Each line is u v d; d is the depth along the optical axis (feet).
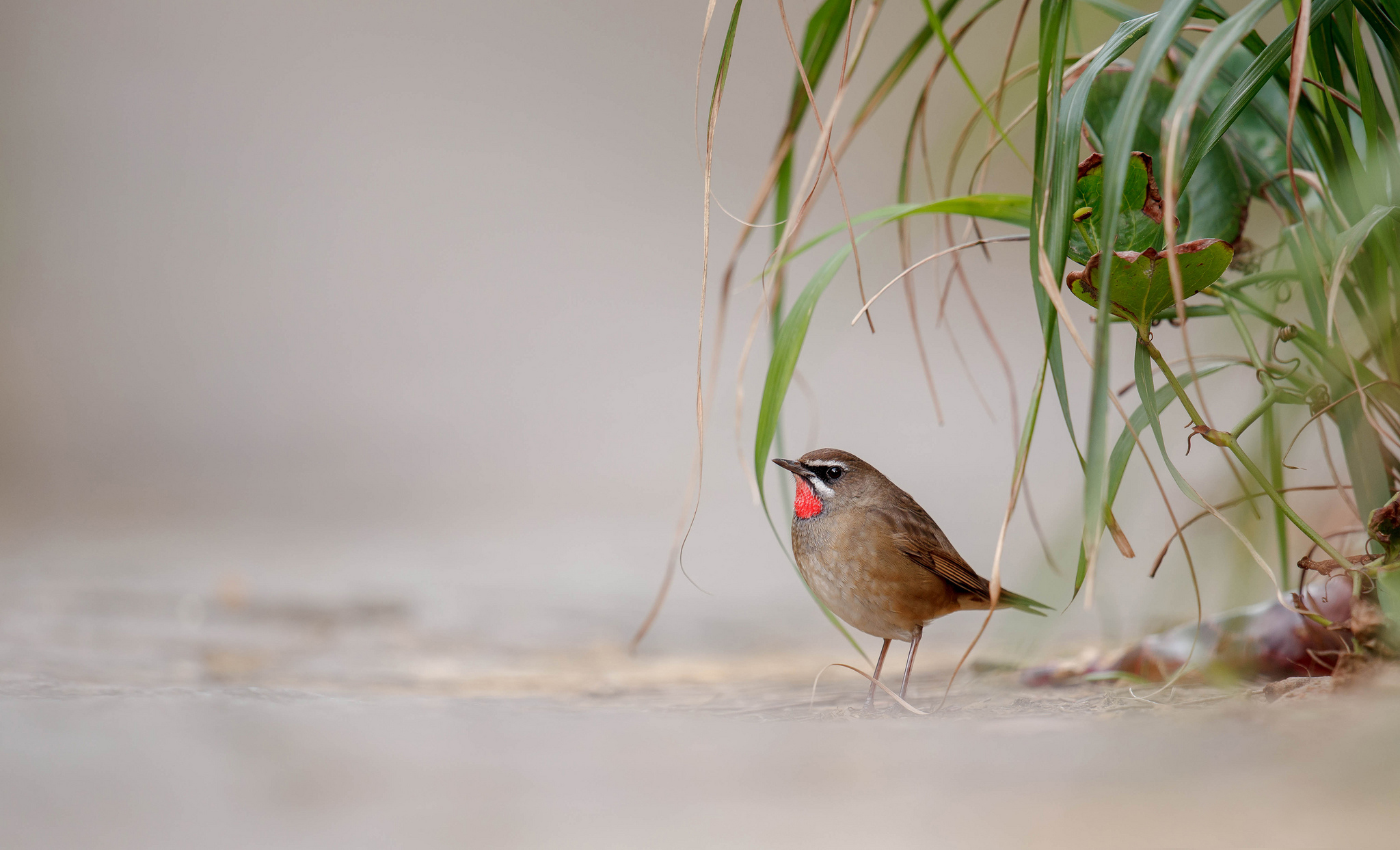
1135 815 12.00
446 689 27.84
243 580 46.24
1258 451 29.68
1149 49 18.11
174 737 17.34
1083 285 20.98
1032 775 13.96
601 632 39.81
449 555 55.88
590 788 14.26
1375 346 22.89
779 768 15.06
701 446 22.68
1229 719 16.72
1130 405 51.60
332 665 32.09
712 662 34.76
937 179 49.96
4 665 28.76
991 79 47.42
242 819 13.00
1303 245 23.31
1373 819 11.33
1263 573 29.35
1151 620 30.60
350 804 13.56
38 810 13.25
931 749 15.92
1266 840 11.03
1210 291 23.88
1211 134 20.48
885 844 11.60
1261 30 41.91
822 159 22.81
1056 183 19.62
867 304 23.22
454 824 12.84
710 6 21.91
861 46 22.48
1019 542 50.57
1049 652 30.73
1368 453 22.76
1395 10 21.24
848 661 35.63
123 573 47.80
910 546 30.50
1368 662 20.75
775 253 23.39
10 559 51.90
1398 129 23.98
